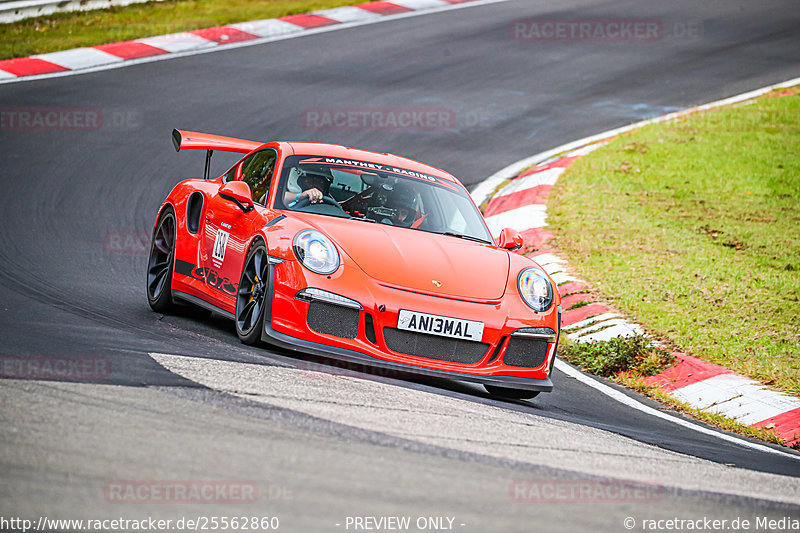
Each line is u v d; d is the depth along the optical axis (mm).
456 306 19438
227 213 23078
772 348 27531
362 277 19312
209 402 14180
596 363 26547
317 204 22250
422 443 13531
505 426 15914
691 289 32344
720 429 21906
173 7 77688
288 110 53562
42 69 57219
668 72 67938
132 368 15984
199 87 56594
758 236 39281
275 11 77812
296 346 18984
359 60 65312
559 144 52594
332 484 11000
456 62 66625
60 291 25594
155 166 43812
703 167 48688
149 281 25766
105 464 10945
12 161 42156
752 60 71562
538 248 37188
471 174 46844
